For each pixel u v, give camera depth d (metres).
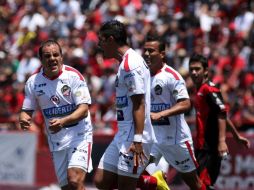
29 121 25.02
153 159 28.19
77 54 58.88
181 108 26.95
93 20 63.94
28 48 64.50
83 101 24.22
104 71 54.84
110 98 52.44
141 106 22.73
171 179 40.59
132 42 58.56
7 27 71.62
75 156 24.33
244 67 55.81
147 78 23.28
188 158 27.98
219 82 51.53
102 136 43.72
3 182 48.34
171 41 59.28
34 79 24.75
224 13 63.09
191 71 29.64
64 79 24.41
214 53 56.69
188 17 61.53
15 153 48.22
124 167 23.23
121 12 64.50
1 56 63.50
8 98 55.12
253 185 40.78
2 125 52.66
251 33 58.34
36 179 47.34
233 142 41.16
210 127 29.50
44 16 68.06
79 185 24.16
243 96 51.66
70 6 68.12
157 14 63.91
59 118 24.55
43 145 47.69
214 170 29.67
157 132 27.98
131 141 23.11
